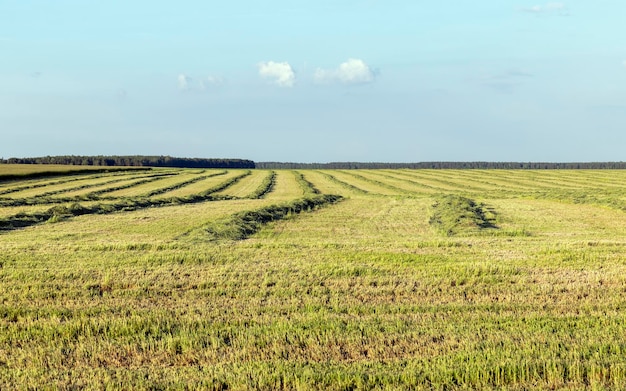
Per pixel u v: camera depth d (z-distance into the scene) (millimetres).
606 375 9219
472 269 17266
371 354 10250
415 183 81938
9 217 32562
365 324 11805
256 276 16609
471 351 10195
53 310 13062
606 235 28219
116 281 15953
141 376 9438
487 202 49000
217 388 9016
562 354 9984
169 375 9500
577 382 9039
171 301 14062
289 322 11961
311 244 23000
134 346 10742
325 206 44594
